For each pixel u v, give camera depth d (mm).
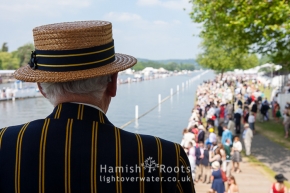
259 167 14180
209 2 15000
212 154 12656
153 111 34531
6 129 1546
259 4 12094
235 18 13398
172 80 108312
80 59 1507
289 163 14617
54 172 1414
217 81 65312
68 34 1491
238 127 21234
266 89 54906
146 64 180000
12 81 40312
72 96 1539
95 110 1538
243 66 64562
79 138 1449
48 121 1501
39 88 1656
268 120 25609
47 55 1522
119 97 49375
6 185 1436
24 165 1425
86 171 1420
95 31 1523
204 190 11648
